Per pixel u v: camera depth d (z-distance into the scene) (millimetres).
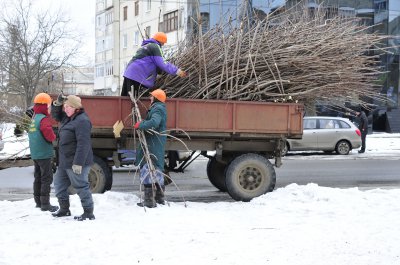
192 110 8242
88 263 4719
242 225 6234
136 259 4844
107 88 49844
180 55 8758
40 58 28078
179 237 5594
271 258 4914
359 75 8898
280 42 8719
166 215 6656
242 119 8422
